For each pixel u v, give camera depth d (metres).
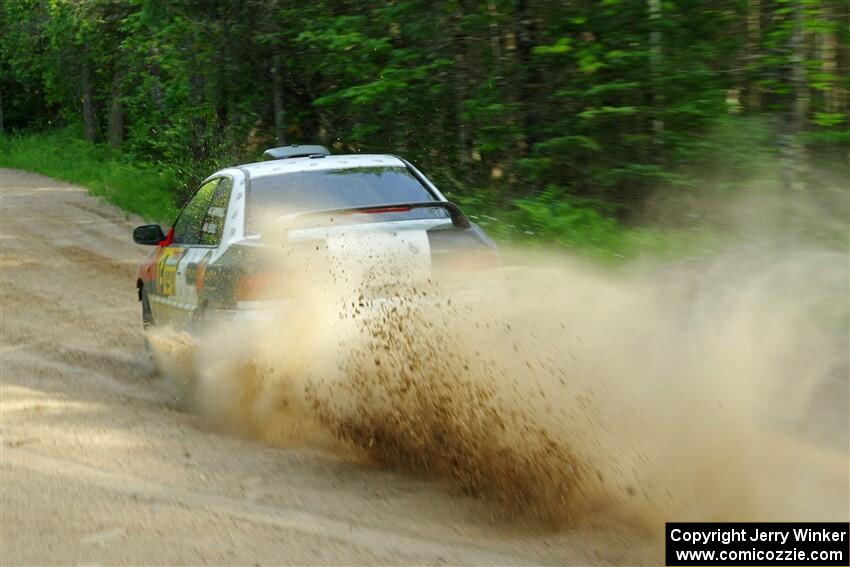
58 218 18.94
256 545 4.07
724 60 10.20
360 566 3.82
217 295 6.34
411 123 13.39
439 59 12.56
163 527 4.32
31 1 38.34
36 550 4.10
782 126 9.79
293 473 5.16
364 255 5.93
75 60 35.56
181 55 16.98
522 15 11.39
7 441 5.90
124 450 5.66
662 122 10.41
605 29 10.55
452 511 4.51
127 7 24.77
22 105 50.00
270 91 16.39
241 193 6.92
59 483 5.03
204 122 18.98
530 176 11.25
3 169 32.62
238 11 15.69
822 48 9.82
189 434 6.03
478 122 12.08
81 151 33.94
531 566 3.81
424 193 7.12
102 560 3.96
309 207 6.74
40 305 11.10
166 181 20.78
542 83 11.40
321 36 13.70
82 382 7.61
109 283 12.44
